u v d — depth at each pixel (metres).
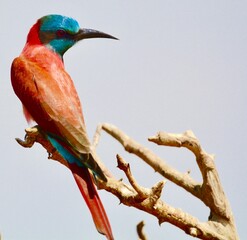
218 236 8.15
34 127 9.74
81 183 8.60
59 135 9.47
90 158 8.64
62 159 9.34
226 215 8.72
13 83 10.87
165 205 7.76
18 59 11.26
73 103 10.09
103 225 8.09
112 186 7.96
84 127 9.68
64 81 10.59
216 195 8.84
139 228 8.07
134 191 7.88
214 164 8.95
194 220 7.93
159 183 7.53
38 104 10.09
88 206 8.27
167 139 8.69
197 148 8.88
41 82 10.42
